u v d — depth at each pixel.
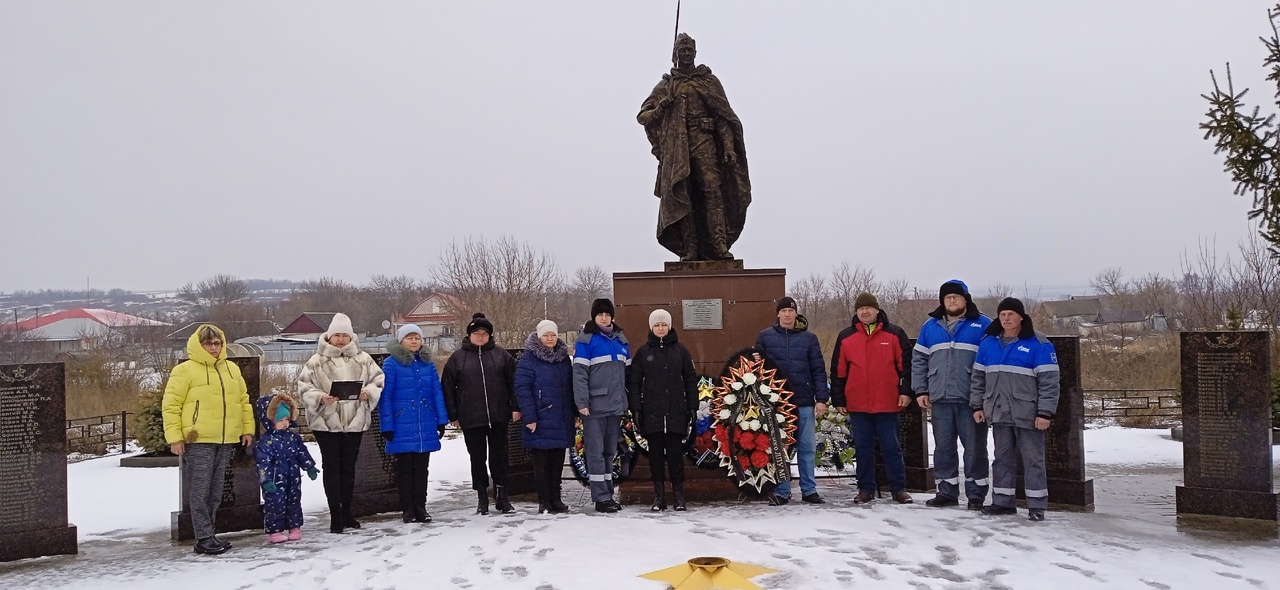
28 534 7.24
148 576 6.42
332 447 7.79
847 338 8.60
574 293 50.19
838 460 9.30
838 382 8.64
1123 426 16.89
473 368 8.35
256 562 6.69
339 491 7.82
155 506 9.88
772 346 8.65
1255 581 5.62
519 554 6.41
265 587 5.93
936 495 8.47
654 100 9.91
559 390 8.31
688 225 9.80
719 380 9.09
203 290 61.25
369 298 65.31
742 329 9.22
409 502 8.08
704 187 9.67
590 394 8.20
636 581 5.62
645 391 8.19
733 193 9.88
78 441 16.39
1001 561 6.07
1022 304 7.75
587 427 8.20
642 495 8.89
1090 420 17.83
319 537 7.59
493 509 8.77
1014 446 7.83
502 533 7.18
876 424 8.69
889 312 46.19
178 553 7.29
